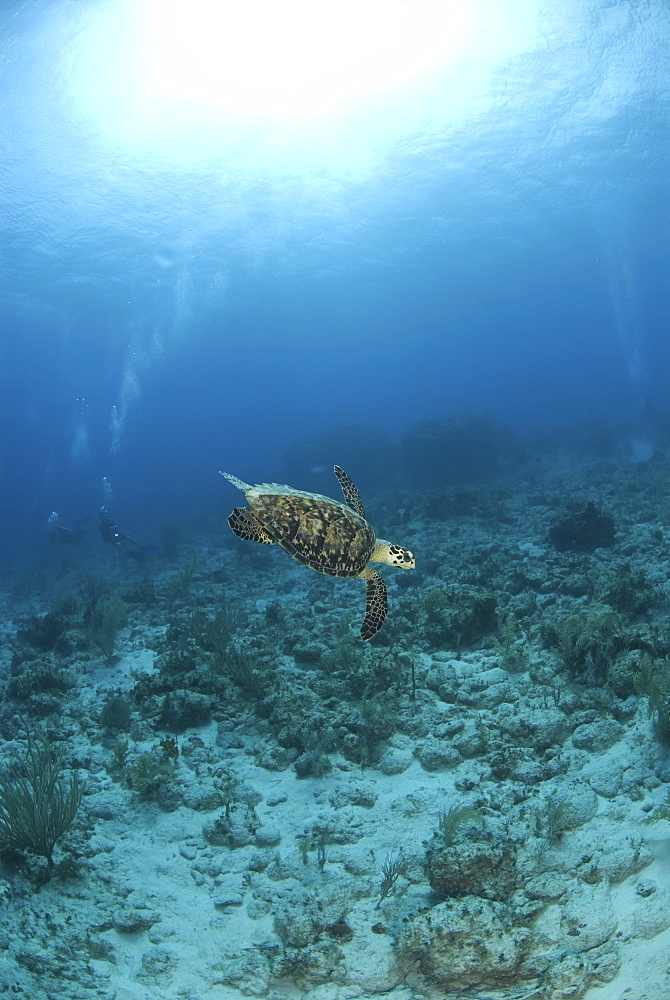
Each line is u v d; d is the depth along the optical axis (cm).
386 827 638
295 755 785
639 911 488
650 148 3838
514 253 5978
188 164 3478
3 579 2491
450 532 1886
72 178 3347
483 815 624
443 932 471
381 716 801
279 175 3766
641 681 739
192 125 3183
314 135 3456
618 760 666
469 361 15338
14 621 1683
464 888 519
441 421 3153
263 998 475
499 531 1830
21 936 517
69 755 843
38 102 2759
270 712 870
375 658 954
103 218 3825
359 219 4634
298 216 4397
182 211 3953
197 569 1967
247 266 5206
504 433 3662
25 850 613
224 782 748
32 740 900
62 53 2538
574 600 1092
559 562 1318
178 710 895
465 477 3003
